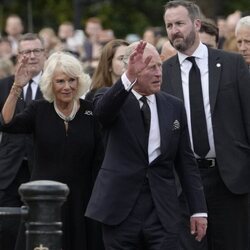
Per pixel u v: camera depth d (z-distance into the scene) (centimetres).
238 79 2902
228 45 3747
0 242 3036
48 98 2741
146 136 2562
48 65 2736
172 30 2888
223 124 2888
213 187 2897
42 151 2739
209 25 3275
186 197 2636
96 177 2758
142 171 2556
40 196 2167
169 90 2912
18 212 2181
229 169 2880
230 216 2909
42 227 2172
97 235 2759
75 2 5894
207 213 2891
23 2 7888
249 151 2903
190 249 2834
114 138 2567
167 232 2545
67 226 2736
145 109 2567
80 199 2742
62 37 5694
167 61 2944
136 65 2489
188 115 2892
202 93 2894
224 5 7762
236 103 2898
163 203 2559
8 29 5584
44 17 7831
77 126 2745
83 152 2742
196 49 2912
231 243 2922
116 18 7906
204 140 2881
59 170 2731
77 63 2734
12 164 3180
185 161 2619
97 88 3109
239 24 3142
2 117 2719
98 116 2539
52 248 2173
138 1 8000
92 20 5491
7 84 3266
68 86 2714
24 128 2747
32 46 3266
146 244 2569
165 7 2912
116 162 2561
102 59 3116
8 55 5078
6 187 3178
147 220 2555
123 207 2550
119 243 2552
